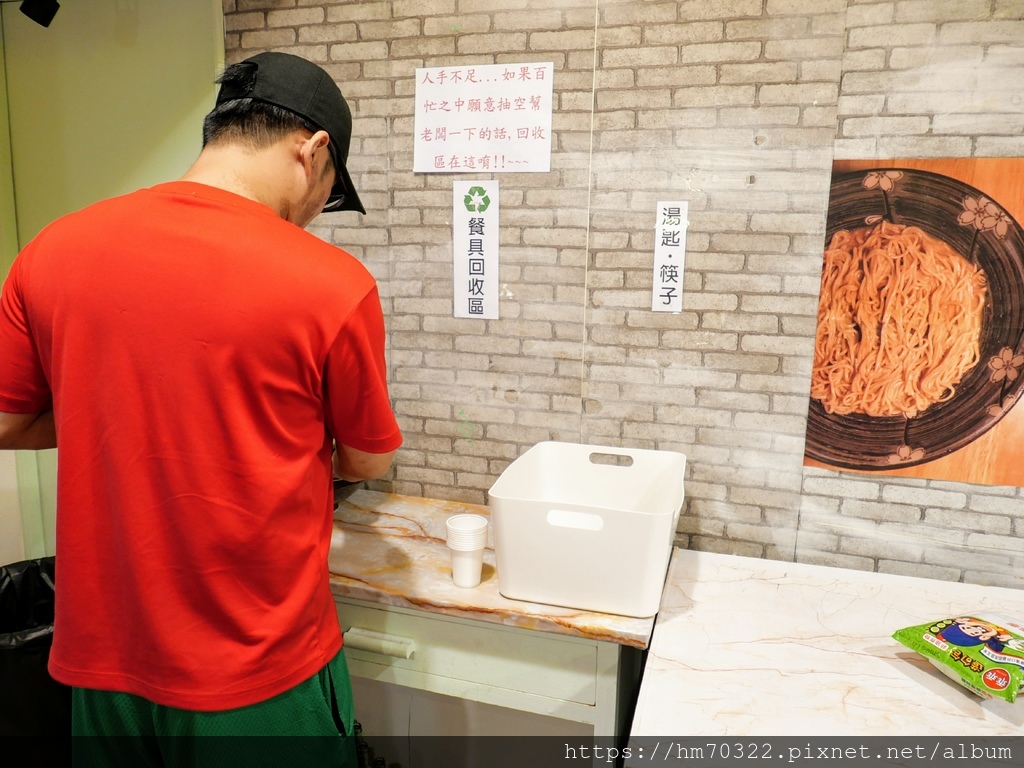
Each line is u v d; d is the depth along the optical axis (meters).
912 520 1.49
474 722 1.81
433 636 1.35
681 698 1.08
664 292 1.55
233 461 0.92
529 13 1.53
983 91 1.31
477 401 1.74
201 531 0.93
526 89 1.56
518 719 1.77
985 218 1.34
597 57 1.50
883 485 1.49
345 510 1.74
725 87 1.44
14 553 2.13
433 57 1.61
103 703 1.02
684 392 1.58
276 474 0.95
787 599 1.39
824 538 1.55
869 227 1.41
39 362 1.00
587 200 1.56
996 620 1.19
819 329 1.47
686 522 1.63
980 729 1.02
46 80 1.91
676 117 1.48
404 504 1.79
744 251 1.48
